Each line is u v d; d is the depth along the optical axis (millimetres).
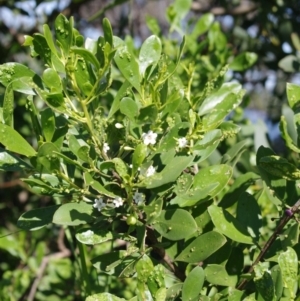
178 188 415
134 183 403
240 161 691
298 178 419
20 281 865
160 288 386
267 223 648
